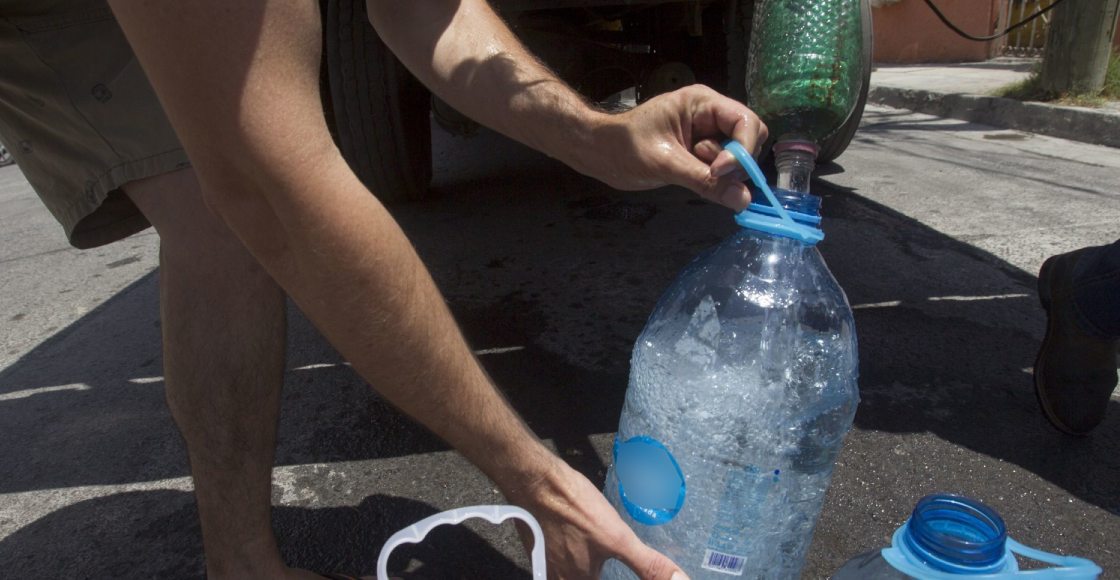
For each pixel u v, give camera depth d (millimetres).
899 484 1556
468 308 2502
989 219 3152
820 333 1081
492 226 3287
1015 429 1725
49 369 2373
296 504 1586
